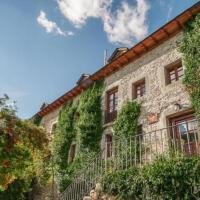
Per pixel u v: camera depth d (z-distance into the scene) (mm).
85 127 12586
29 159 7691
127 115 10641
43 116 18234
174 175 5805
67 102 15672
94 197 7246
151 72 10734
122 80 12086
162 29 10383
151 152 8234
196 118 8109
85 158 11828
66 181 12234
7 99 6914
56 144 14289
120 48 14086
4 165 6598
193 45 8938
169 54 10266
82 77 16172
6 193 13039
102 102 12680
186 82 8805
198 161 5633
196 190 5406
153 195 6000
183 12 9594
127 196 6488
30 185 14352
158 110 9680
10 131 6613
